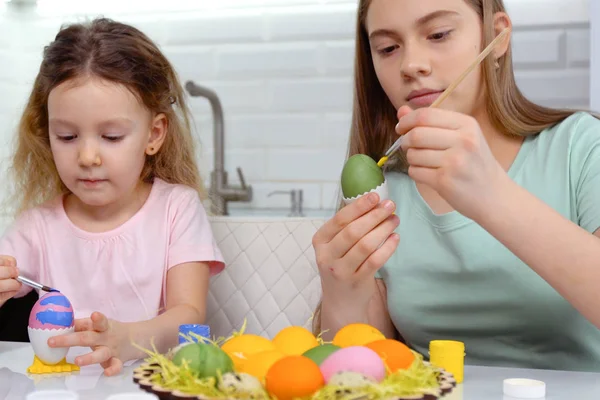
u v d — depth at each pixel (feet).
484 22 3.92
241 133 9.39
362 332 2.93
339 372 2.35
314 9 9.10
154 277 4.93
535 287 4.04
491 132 4.39
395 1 3.80
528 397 2.75
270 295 5.08
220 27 9.38
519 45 8.42
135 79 4.65
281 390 2.31
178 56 9.53
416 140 3.13
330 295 3.84
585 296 3.21
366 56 4.58
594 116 4.36
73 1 9.75
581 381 3.05
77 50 4.57
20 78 9.82
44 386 3.02
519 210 3.17
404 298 4.39
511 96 4.27
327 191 9.16
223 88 9.42
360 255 3.54
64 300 3.40
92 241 5.01
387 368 2.54
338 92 9.09
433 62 3.81
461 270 4.22
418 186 4.62
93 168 4.49
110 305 4.97
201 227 5.06
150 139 5.01
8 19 9.75
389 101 4.66
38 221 5.14
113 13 9.69
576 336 4.02
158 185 5.24
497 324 4.18
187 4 9.45
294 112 9.23
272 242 5.13
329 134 9.14
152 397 2.28
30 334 3.32
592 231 3.93
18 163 5.29
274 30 9.23
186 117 5.48
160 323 4.04
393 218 3.56
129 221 5.04
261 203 9.30
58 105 4.47
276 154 9.30
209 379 2.37
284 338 2.89
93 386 3.01
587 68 8.25
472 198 3.15
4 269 3.83
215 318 5.16
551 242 3.19
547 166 4.19
